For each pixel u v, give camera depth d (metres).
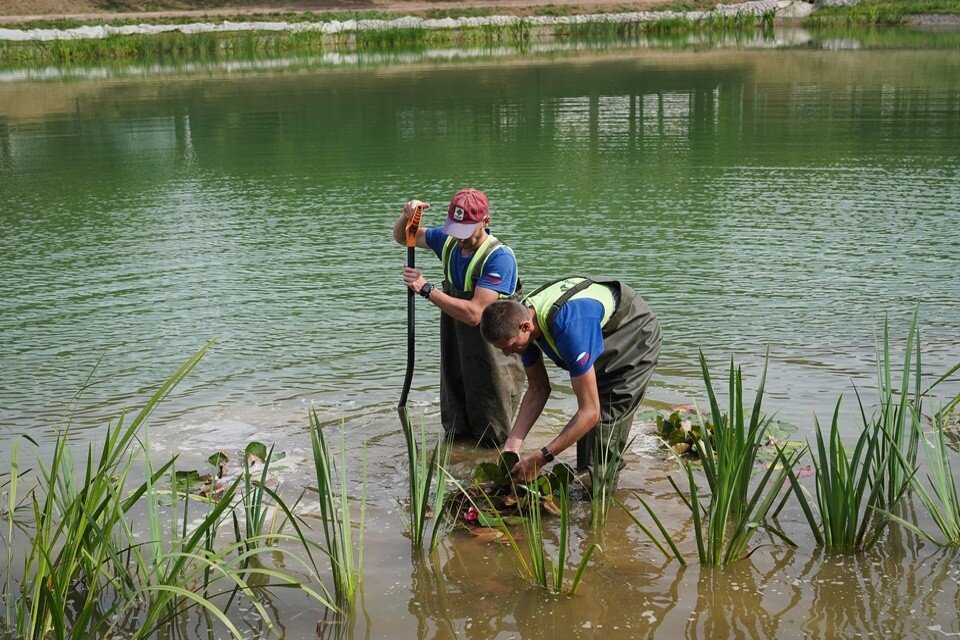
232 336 6.18
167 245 8.52
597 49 28.28
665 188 10.09
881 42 27.08
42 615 3.32
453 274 4.58
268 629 3.24
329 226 9.02
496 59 25.91
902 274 6.96
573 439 3.91
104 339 6.17
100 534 3.21
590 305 3.85
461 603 3.37
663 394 5.07
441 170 11.43
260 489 3.52
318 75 23.02
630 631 3.17
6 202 10.45
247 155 12.84
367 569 3.59
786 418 4.72
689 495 4.12
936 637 3.06
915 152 11.45
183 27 34.78
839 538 3.60
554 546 3.75
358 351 5.87
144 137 14.50
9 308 6.86
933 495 3.97
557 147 12.68
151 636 3.22
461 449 4.64
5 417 4.98
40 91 21.05
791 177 10.41
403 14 37.47
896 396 4.91
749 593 3.36
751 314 6.24
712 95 17.12
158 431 4.80
